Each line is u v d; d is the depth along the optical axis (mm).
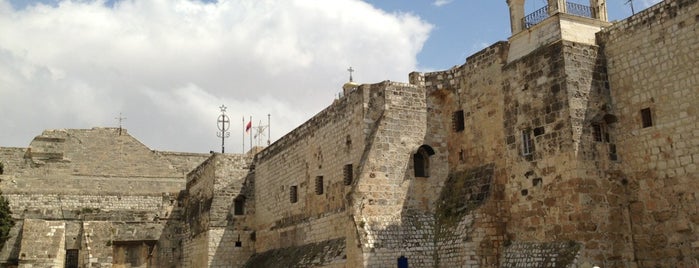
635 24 28109
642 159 27172
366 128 34531
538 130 29359
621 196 27688
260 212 48969
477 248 30516
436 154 35000
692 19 25609
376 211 32719
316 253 37438
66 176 63719
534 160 29422
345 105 37250
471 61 34500
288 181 44469
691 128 25266
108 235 55750
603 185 27453
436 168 34844
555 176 28156
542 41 30312
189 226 55156
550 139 28625
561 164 27891
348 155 36188
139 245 57219
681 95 25781
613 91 28828
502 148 31516
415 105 35156
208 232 48562
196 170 56750
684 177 25359
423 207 33969
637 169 27375
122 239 56188
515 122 30781
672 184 25812
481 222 30844
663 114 26469
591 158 27578
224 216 49219
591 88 28547
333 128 38562
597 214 26953
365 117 34719
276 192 46344
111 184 65250
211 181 50594
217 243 48438
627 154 27859
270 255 45250
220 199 49500
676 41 26188
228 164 50625
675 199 25641
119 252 56312
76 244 55594
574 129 27547
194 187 56750
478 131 33312
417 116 35062
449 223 32594
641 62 27641
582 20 30062
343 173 36438
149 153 67812
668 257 25703
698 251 24547
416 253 32281
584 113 28031
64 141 64625
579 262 26156
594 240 26609
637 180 27344
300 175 42625
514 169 30562
